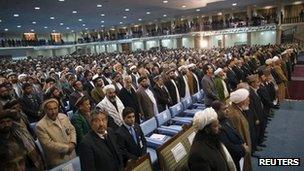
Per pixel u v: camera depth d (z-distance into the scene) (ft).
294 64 48.11
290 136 18.70
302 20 79.92
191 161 7.80
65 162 10.71
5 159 8.66
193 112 19.60
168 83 21.90
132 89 18.04
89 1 54.85
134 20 102.12
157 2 61.26
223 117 10.66
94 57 76.69
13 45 106.42
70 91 23.36
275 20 82.74
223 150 8.43
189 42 107.86
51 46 122.52
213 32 94.17
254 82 17.43
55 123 11.19
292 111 24.48
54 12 65.87
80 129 11.92
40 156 11.51
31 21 80.48
